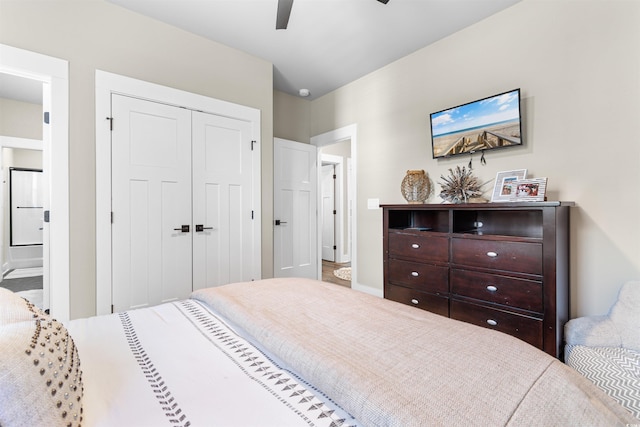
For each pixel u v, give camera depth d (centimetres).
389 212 278
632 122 185
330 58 320
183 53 269
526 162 230
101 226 227
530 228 231
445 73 282
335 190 605
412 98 310
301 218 409
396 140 327
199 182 278
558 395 69
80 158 219
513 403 65
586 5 202
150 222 249
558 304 182
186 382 77
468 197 256
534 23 225
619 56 189
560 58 213
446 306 233
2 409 48
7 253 478
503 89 243
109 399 70
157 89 253
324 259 627
